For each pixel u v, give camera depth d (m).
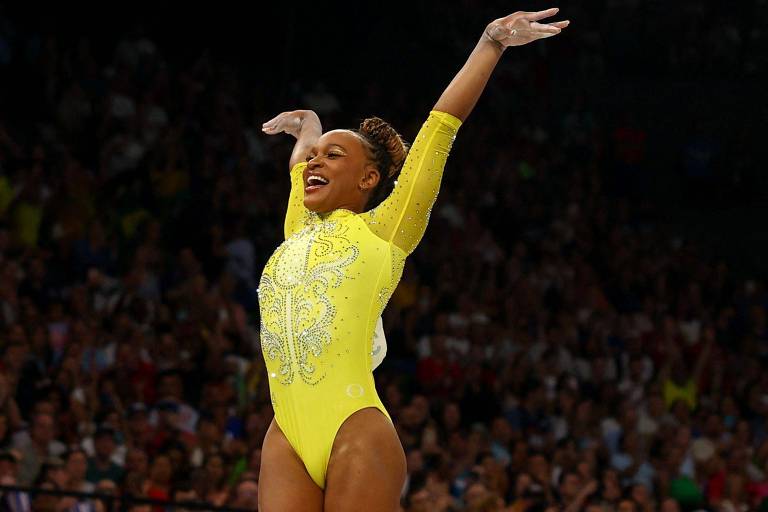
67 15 35.50
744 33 44.59
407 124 37.72
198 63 34.03
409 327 27.66
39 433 19.53
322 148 7.80
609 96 42.69
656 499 24.17
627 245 34.47
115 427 20.73
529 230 34.34
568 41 43.16
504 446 24.17
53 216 26.25
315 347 7.31
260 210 29.67
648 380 28.70
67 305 23.83
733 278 35.97
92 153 29.31
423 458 22.36
